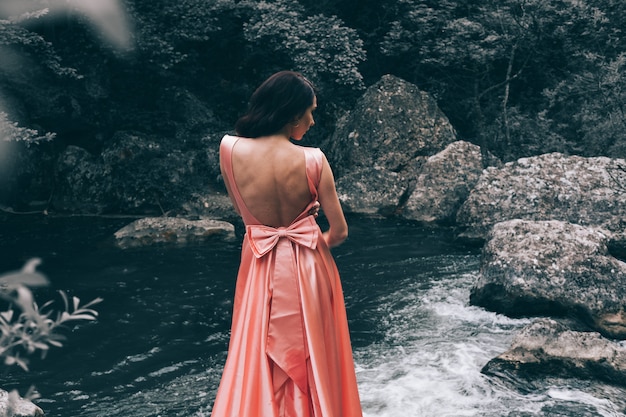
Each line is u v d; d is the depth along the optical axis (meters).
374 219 11.88
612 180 10.08
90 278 8.41
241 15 14.74
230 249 9.81
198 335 6.70
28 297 1.00
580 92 13.77
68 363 6.03
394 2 15.34
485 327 6.76
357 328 6.80
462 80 15.69
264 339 2.14
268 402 2.07
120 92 14.17
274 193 2.18
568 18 14.20
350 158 13.27
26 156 12.77
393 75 15.01
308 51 13.24
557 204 9.98
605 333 6.57
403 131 13.30
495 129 14.87
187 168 13.11
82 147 13.64
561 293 6.82
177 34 13.56
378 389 5.32
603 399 5.05
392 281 8.24
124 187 12.57
